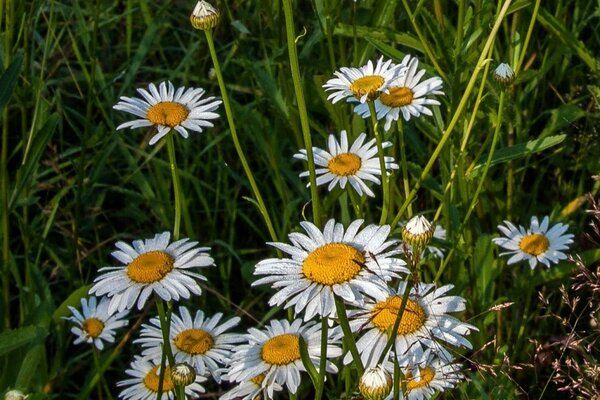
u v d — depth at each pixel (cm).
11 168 84
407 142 74
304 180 81
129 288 54
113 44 92
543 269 73
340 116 71
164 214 79
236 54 86
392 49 70
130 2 86
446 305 55
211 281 79
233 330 76
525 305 73
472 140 71
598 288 63
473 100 70
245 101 88
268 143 77
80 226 82
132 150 84
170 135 58
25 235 71
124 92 86
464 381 61
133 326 73
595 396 58
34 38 80
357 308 55
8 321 68
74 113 83
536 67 82
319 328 56
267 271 51
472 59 69
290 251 51
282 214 81
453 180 67
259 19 77
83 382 76
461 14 67
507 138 76
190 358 59
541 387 69
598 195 78
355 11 72
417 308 55
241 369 56
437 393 56
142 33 91
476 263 69
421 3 67
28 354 63
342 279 50
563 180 80
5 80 63
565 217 74
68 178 83
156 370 61
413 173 69
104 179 84
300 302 50
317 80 70
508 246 70
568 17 84
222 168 81
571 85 79
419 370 55
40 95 73
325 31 72
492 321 70
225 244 76
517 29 75
